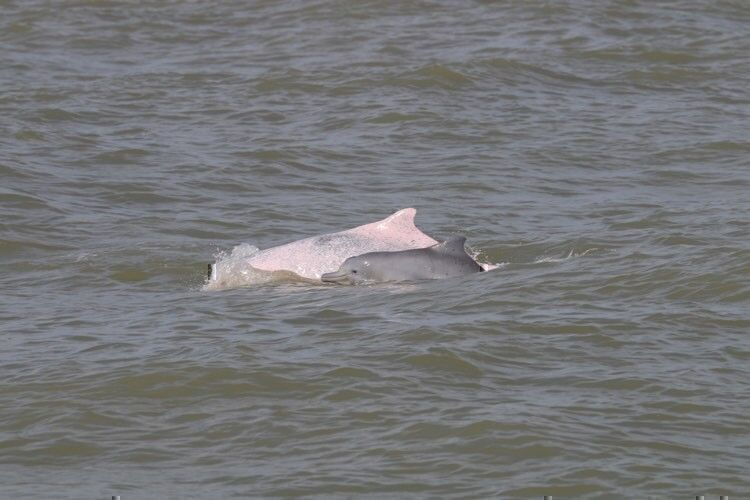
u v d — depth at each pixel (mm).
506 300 55969
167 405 45531
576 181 83312
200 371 47969
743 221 69562
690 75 110750
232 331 53156
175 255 66375
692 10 130750
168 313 56469
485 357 49000
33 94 101875
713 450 41219
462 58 112250
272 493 38656
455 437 42000
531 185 82188
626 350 49656
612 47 117125
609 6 130375
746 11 131500
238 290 60406
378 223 63812
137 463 41156
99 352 51000
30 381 47875
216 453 41719
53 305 58438
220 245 68875
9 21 125750
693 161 87875
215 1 134875
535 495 38250
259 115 98375
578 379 46812
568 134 94062
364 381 46750
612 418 43438
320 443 42062
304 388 46469
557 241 67875
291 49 117812
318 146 90000
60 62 113938
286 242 69938
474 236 70312
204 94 104062
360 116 97688
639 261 61156
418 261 61000
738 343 50344
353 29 123812
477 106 100938
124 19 128375
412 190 81000
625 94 105625
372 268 60750
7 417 44875
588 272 59781
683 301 55344
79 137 90812
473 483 39031
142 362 49250
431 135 93438
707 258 60312
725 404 44656
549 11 128125
